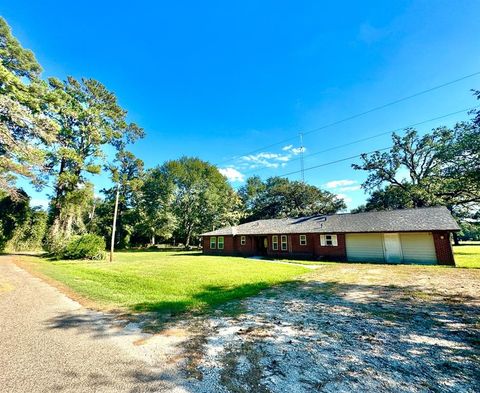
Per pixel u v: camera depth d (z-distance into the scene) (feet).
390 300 22.20
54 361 11.40
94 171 84.89
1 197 88.74
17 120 43.45
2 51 61.26
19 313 18.85
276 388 9.24
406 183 92.38
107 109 93.81
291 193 142.92
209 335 14.60
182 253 94.48
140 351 12.48
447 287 26.99
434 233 52.49
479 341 13.30
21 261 57.57
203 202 124.77
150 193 128.67
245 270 43.60
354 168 100.68
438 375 10.12
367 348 12.68
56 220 83.41
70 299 23.09
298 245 71.92
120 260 64.23
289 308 20.20
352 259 62.08
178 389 9.22
